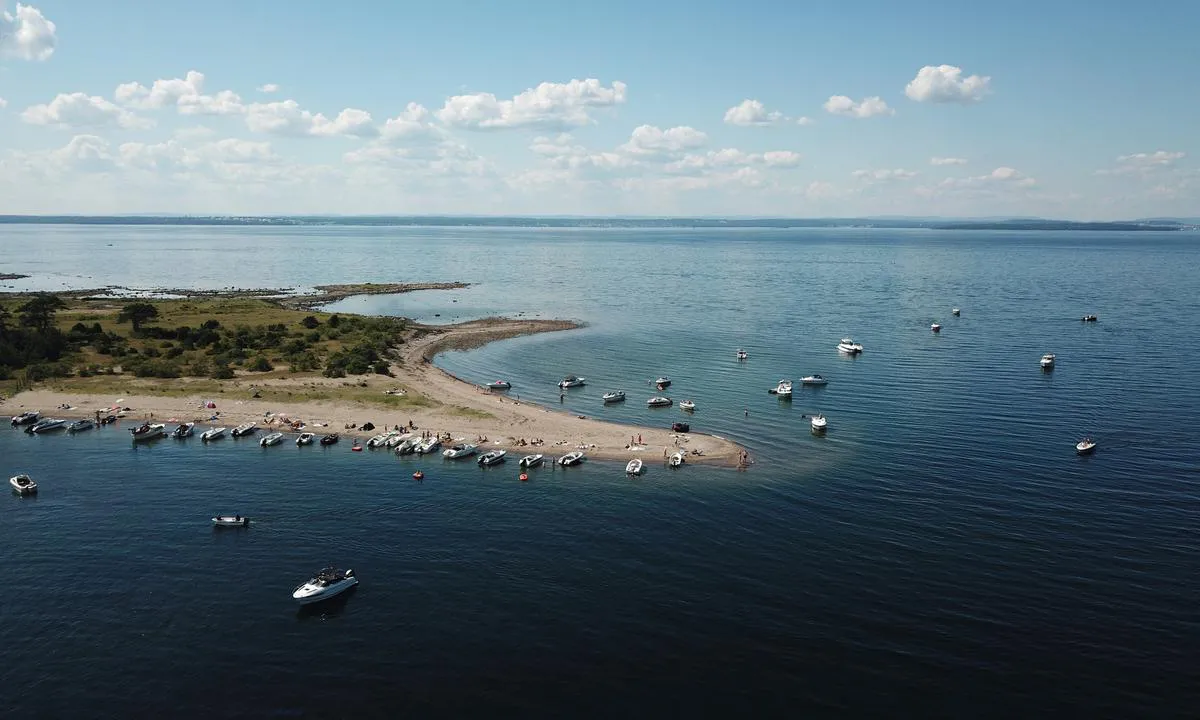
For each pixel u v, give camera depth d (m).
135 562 76.75
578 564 75.62
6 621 66.19
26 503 91.44
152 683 58.25
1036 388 142.75
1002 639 62.56
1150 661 59.69
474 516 87.56
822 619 65.56
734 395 144.62
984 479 96.81
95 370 152.25
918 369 162.25
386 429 120.69
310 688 57.59
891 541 79.75
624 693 56.72
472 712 54.94
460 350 192.88
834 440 114.62
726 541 80.38
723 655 60.91
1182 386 142.12
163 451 111.19
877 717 54.16
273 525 85.25
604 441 114.88
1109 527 82.12
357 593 70.56
